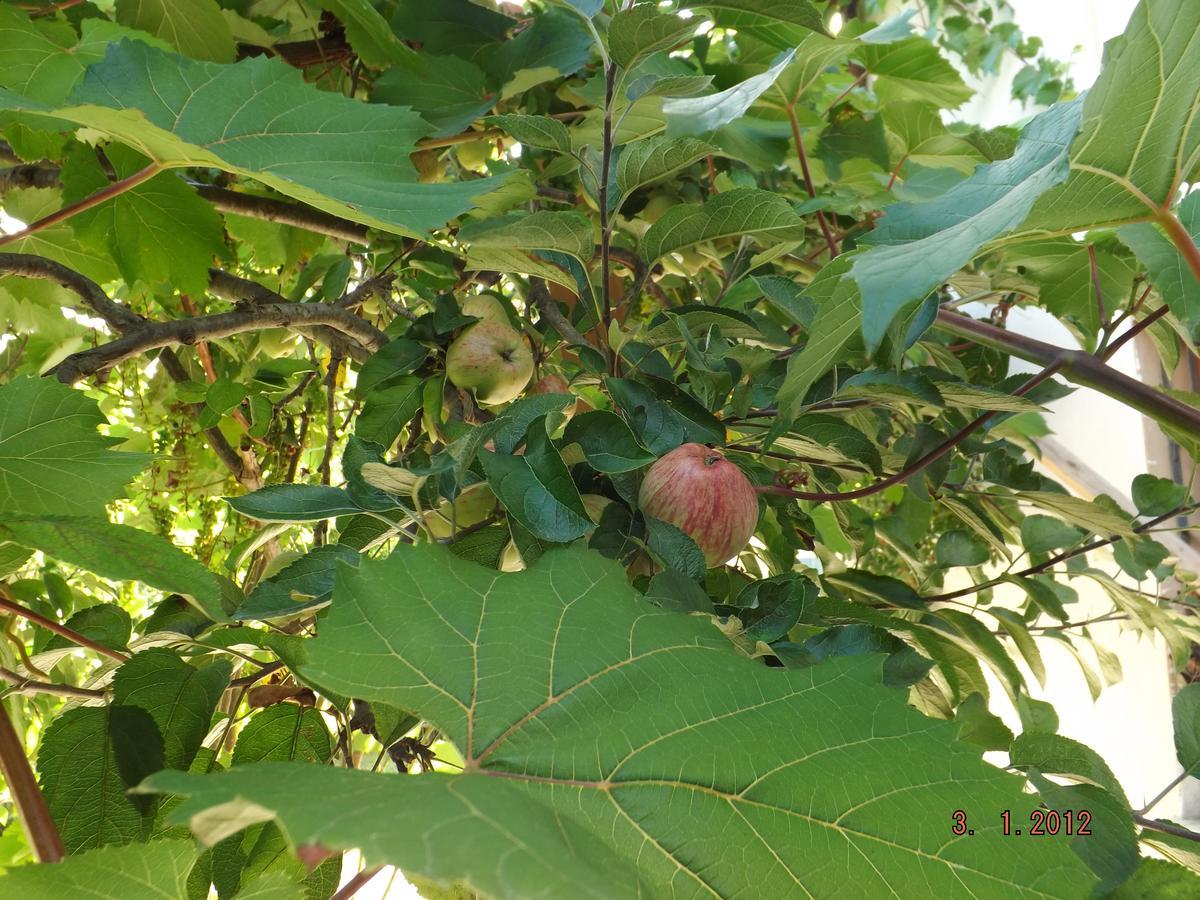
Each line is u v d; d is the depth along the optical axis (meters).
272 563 0.55
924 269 0.26
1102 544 0.75
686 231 0.53
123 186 0.39
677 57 0.80
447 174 0.86
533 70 0.70
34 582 0.62
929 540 1.08
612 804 0.26
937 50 0.94
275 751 0.44
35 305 0.82
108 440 0.40
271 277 1.00
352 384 0.95
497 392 0.59
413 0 0.74
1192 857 0.43
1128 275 0.72
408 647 0.29
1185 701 0.47
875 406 0.63
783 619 0.41
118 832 0.37
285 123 0.41
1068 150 0.28
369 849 0.16
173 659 0.41
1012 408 0.55
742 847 0.25
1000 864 0.26
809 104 1.03
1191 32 0.29
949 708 0.62
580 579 0.33
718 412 0.57
